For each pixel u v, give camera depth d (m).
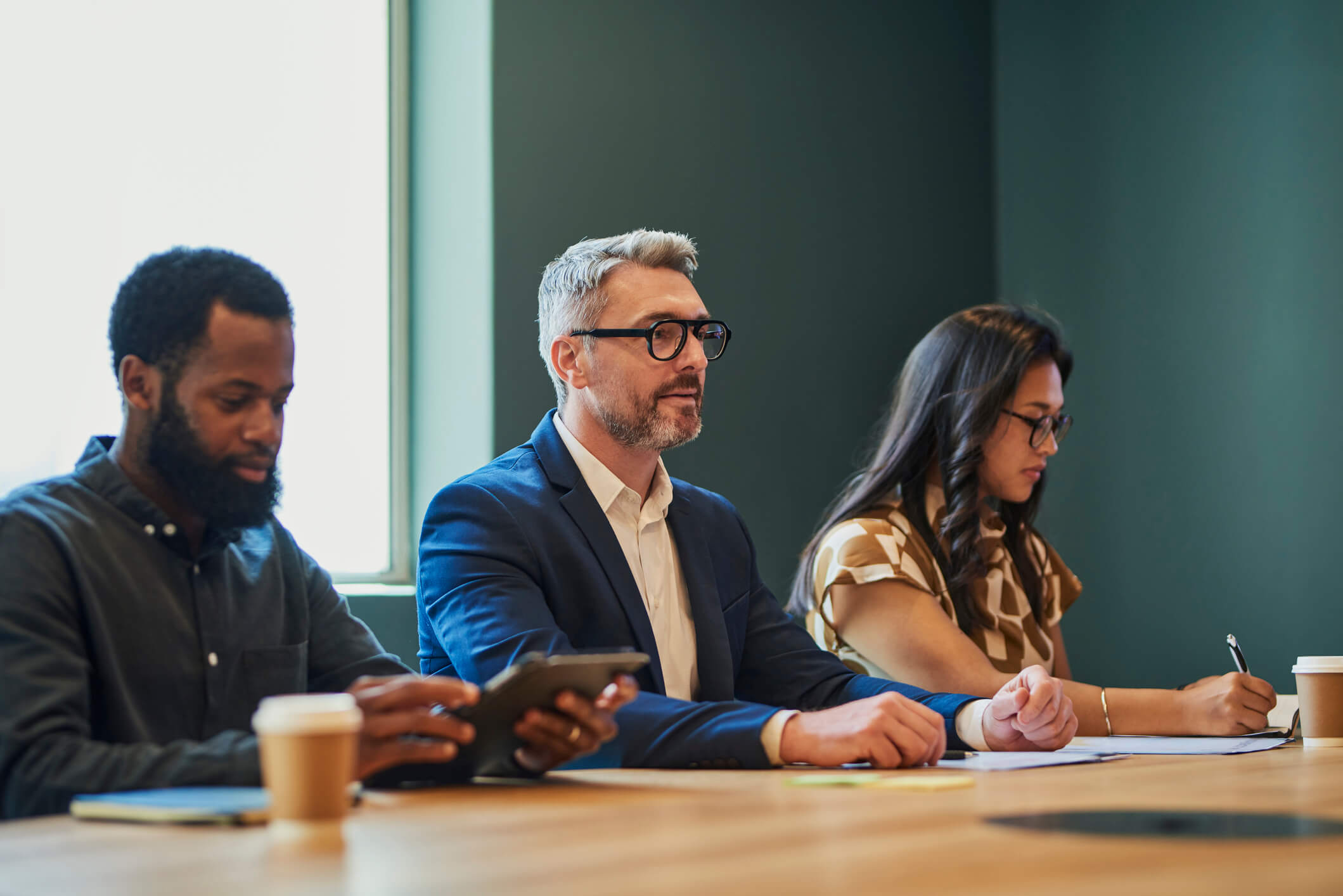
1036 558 2.56
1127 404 3.60
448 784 1.18
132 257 2.65
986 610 2.36
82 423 2.54
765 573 3.29
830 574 2.25
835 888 0.60
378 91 3.07
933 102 3.84
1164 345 3.54
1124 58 3.70
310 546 2.90
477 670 1.58
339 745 0.85
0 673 1.18
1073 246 3.78
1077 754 1.48
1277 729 1.88
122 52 2.67
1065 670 2.63
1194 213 3.51
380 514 3.01
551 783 1.19
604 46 3.11
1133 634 3.53
